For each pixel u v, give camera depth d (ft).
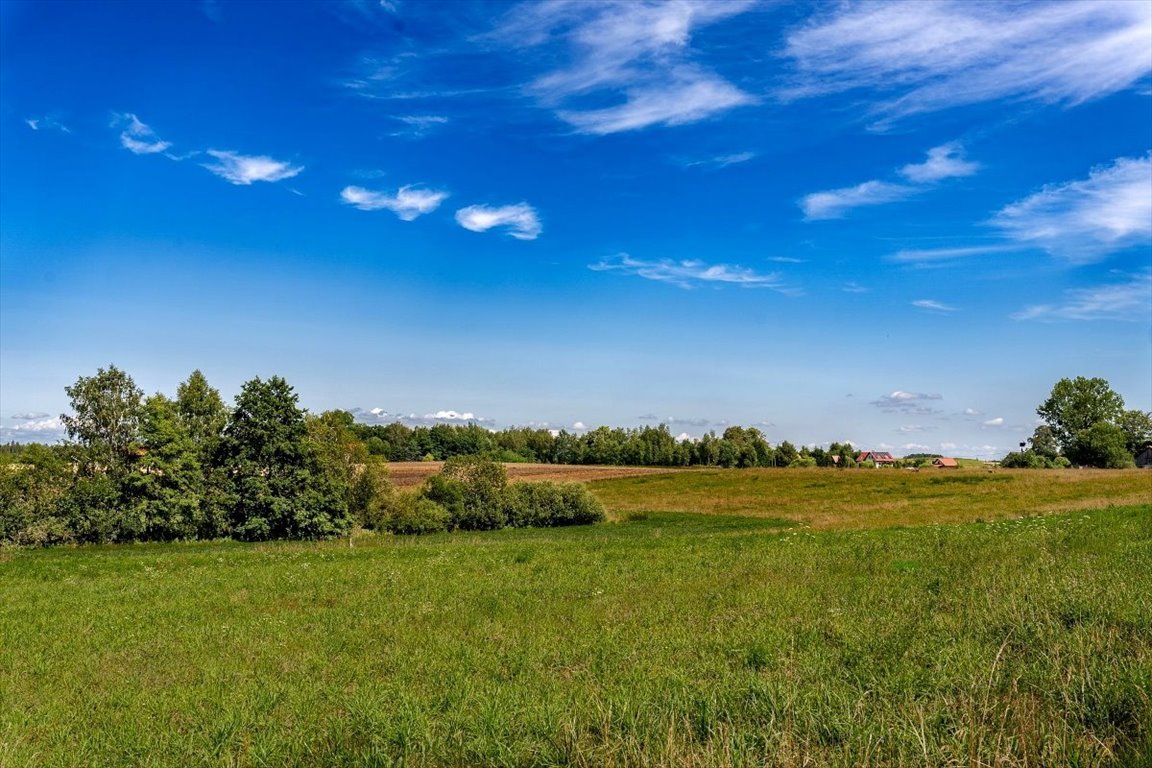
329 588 70.23
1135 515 108.78
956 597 47.65
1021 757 21.90
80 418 189.98
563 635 44.98
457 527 211.20
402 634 47.39
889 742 23.00
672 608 52.01
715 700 28.63
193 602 64.64
